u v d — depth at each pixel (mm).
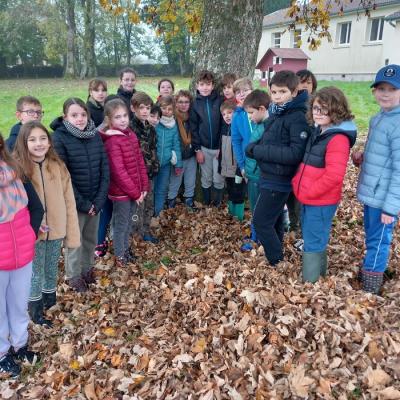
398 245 4891
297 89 3984
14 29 42062
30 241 3115
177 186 6297
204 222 5914
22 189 3029
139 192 4684
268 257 4441
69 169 4043
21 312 3275
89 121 4090
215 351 3277
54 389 3125
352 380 2930
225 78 5777
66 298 4207
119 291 4320
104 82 5609
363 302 3635
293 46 30484
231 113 5402
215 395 2898
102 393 3047
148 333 3629
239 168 5395
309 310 3527
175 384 3039
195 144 6051
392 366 2996
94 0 42938
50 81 36875
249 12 6277
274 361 3113
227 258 4910
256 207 4250
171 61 51781
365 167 3723
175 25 8609
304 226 3881
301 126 3816
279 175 4023
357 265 4445
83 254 4449
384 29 23766
